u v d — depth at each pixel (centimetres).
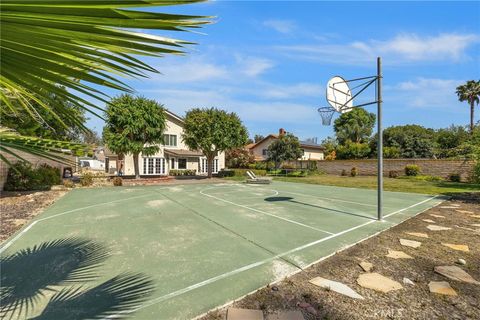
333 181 1848
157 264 393
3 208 819
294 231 568
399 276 349
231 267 382
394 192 1218
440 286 322
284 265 388
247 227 602
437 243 482
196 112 2141
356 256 421
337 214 741
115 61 79
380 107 661
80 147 151
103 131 1738
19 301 291
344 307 277
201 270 372
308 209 816
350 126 4334
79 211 777
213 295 303
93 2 56
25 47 72
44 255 431
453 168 1844
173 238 520
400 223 635
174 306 280
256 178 1812
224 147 2117
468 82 3088
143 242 496
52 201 952
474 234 538
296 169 2716
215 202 945
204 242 495
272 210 800
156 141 1911
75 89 89
